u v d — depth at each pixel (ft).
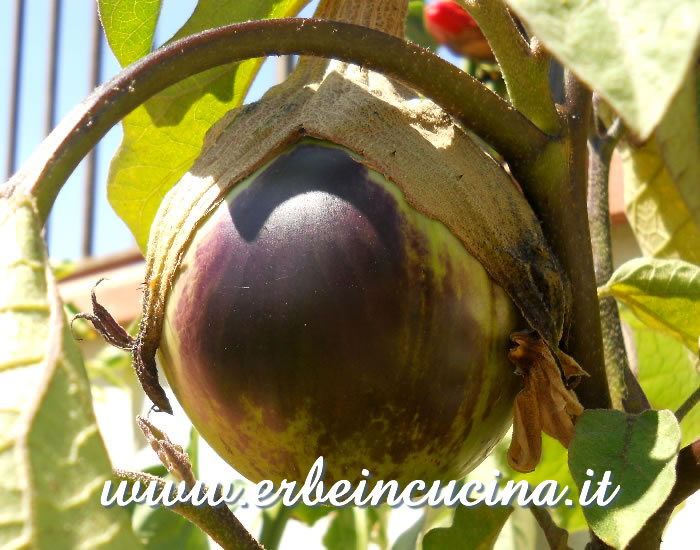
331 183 0.86
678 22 0.61
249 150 0.90
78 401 0.71
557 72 1.08
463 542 1.10
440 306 0.84
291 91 0.94
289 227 0.84
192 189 0.91
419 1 1.82
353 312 0.83
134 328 1.28
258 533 1.51
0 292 0.73
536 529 1.68
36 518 0.67
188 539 1.44
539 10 0.64
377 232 0.84
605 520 0.79
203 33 0.84
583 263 0.92
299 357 0.83
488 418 0.89
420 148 0.88
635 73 0.62
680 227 1.35
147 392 0.93
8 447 0.68
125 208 1.23
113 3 1.09
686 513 1.85
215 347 0.85
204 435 0.93
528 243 0.88
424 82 0.87
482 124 0.89
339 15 1.01
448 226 0.85
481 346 0.86
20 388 0.70
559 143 0.91
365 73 0.94
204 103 1.17
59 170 0.78
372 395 0.83
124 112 0.82
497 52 0.90
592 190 1.18
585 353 0.92
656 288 1.05
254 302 0.83
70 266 2.43
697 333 1.08
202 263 0.87
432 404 0.85
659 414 0.84
